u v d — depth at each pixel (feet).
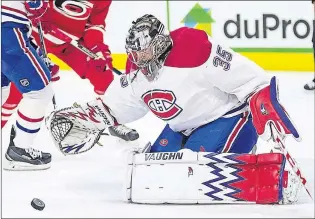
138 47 17.39
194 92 18.11
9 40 21.20
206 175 17.15
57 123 19.22
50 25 28.17
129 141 25.05
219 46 17.97
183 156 17.34
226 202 17.11
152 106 18.76
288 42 35.58
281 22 35.58
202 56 17.71
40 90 21.79
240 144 18.88
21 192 18.89
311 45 35.60
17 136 21.86
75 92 31.22
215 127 18.75
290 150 24.09
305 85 32.55
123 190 17.58
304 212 16.20
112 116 19.40
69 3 28.40
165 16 35.09
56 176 20.97
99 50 29.32
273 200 16.97
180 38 17.84
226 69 17.81
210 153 17.30
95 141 19.67
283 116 17.30
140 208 16.85
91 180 20.43
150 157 17.58
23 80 21.56
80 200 17.94
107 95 19.27
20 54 21.36
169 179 17.25
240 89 18.01
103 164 22.58
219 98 18.56
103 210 16.69
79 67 29.32
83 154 23.89
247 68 17.92
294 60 35.63
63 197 18.30
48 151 24.21
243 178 17.10
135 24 17.54
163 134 19.90
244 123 18.88
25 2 21.62
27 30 21.76
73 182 20.17
